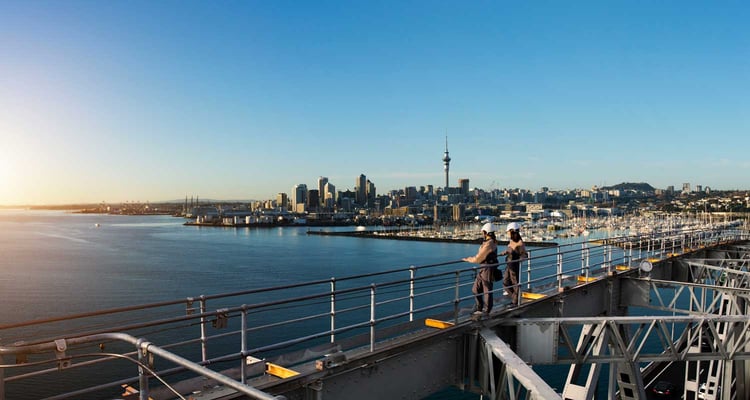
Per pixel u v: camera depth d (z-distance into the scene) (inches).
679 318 514.9
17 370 1443.2
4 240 7790.4
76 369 1459.2
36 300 2768.2
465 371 428.8
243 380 277.0
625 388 748.0
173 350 1641.2
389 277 3818.9
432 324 426.6
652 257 1072.8
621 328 628.4
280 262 5054.1
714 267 1027.3
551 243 7440.9
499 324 470.0
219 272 4111.7
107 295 2938.0
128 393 259.3
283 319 2178.9
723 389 815.7
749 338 524.7
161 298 2832.2
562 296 605.3
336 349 354.9
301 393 301.3
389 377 358.6
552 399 332.5
